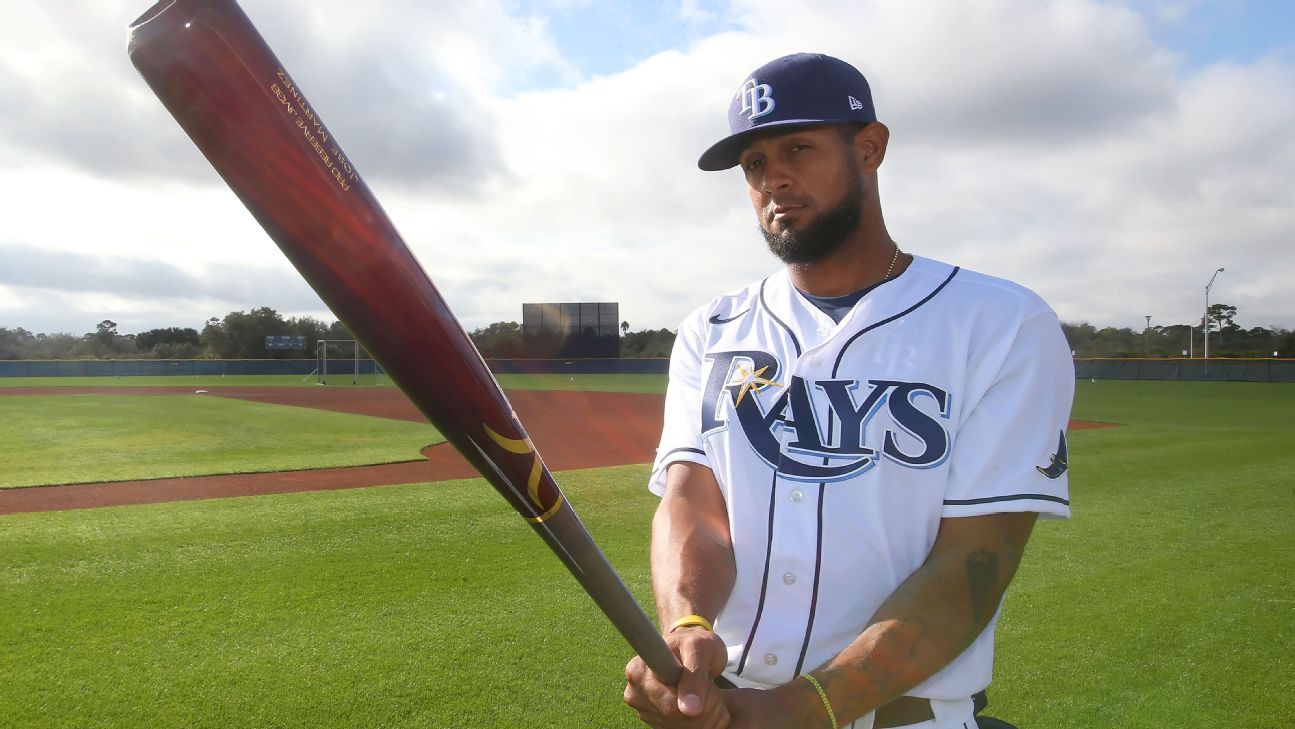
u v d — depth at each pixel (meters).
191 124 0.59
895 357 1.26
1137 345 55.53
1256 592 5.19
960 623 1.12
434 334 0.72
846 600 1.22
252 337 56.75
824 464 1.24
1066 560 5.84
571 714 3.52
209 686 3.69
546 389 29.09
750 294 1.51
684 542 1.29
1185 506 7.67
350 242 0.66
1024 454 1.22
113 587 4.96
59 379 38.25
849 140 1.30
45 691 3.62
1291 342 53.81
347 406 20.22
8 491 7.97
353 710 3.51
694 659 1.06
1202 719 3.61
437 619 4.52
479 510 7.14
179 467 9.52
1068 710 3.67
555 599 4.84
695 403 1.45
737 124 1.31
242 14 0.60
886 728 1.22
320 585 5.05
